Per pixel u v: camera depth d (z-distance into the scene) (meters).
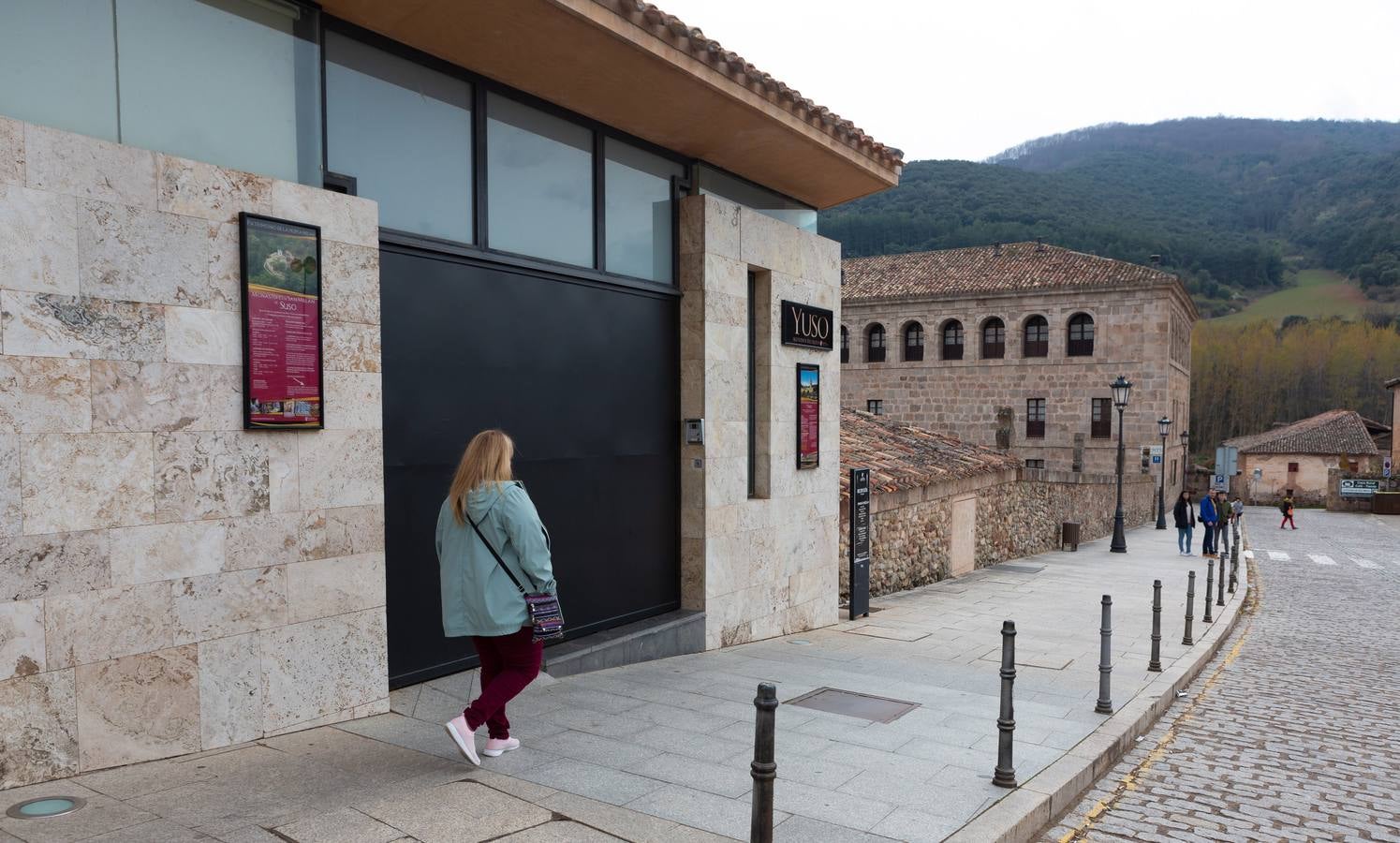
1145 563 20.45
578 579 7.11
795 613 9.72
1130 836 4.53
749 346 9.25
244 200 4.44
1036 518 22.34
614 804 3.95
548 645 6.86
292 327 4.61
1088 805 4.91
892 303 45.19
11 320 3.61
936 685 7.22
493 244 6.37
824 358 10.26
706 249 8.12
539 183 6.83
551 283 6.81
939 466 16.50
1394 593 17.33
